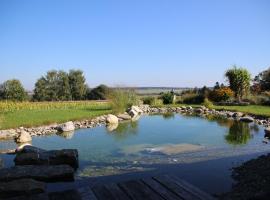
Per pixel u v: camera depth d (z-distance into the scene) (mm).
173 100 29562
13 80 38938
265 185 5574
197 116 20125
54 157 7832
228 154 8859
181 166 7590
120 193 4602
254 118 17641
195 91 32031
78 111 21719
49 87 45062
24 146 9352
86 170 7402
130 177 6793
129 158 8570
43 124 14852
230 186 6082
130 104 24016
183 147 10016
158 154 9023
